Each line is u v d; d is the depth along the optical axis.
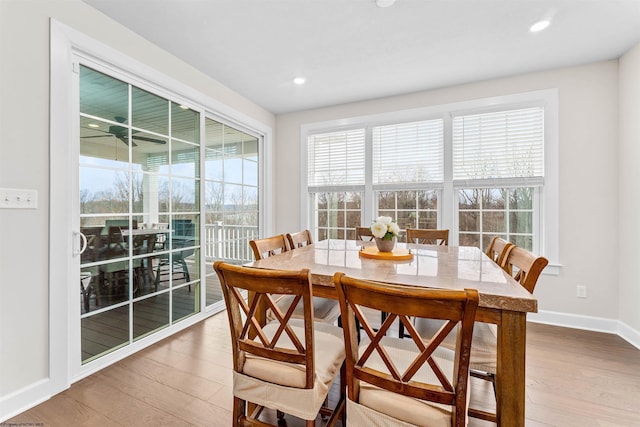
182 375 1.87
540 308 2.73
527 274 1.22
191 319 2.72
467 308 0.77
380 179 3.42
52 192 1.66
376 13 1.91
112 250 2.06
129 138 2.17
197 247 2.82
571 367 1.95
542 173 2.73
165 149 2.47
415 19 1.97
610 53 2.38
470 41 2.23
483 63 2.57
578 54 2.40
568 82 2.61
